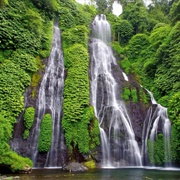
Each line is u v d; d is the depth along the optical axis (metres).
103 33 36.28
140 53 31.30
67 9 30.75
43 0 27.81
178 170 17.73
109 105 22.92
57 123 20.20
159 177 13.70
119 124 21.64
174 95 21.23
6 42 20.77
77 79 22.39
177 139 19.73
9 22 21.55
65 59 24.86
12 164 14.97
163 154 20.16
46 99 20.98
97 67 27.36
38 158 18.33
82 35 27.88
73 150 19.08
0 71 19.17
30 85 20.56
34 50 22.78
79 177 13.13
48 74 22.59
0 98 17.98
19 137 18.12
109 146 20.41
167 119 21.27
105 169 17.61
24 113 18.94
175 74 23.80
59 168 17.58
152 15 42.06
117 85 25.11
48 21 27.47
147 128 22.20
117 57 31.33
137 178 13.18
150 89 26.55
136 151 21.03
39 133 19.06
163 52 26.05
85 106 21.02
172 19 28.78
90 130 20.06
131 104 23.55
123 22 37.62
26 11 23.80
